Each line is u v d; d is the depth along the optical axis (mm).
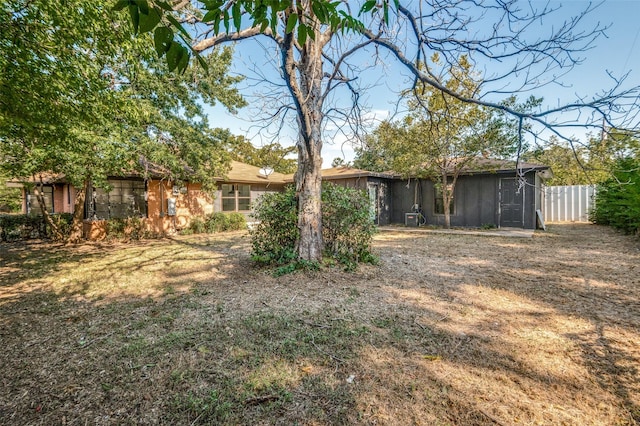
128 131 7715
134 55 4367
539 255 6676
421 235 10453
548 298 3896
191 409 1919
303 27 1468
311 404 1954
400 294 4070
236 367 2369
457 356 2512
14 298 4184
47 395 2072
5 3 2637
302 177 5293
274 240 5633
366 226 5602
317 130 5242
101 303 3943
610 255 6516
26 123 3547
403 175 12727
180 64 1326
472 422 1790
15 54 2865
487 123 9539
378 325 3111
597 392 2053
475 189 12805
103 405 1976
